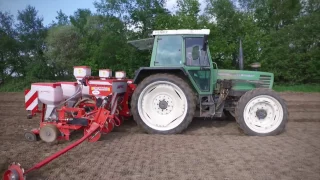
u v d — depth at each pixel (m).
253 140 5.55
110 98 5.74
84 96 6.14
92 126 5.29
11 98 12.80
